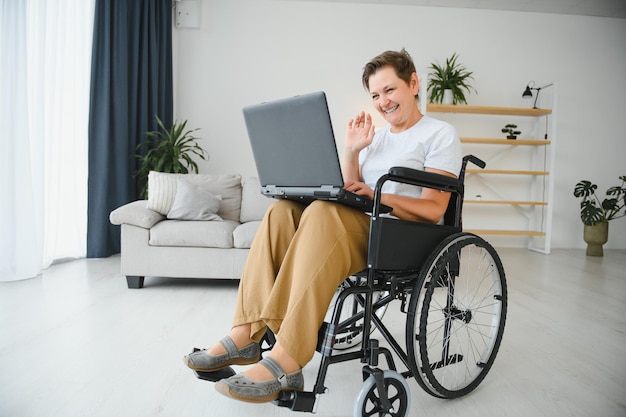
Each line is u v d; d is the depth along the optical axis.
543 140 4.72
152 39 4.22
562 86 5.08
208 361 1.17
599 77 5.11
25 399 1.27
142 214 2.67
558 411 1.29
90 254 3.66
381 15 4.85
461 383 1.36
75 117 3.56
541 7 4.88
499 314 1.39
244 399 1.01
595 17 5.08
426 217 1.28
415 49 4.90
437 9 4.90
